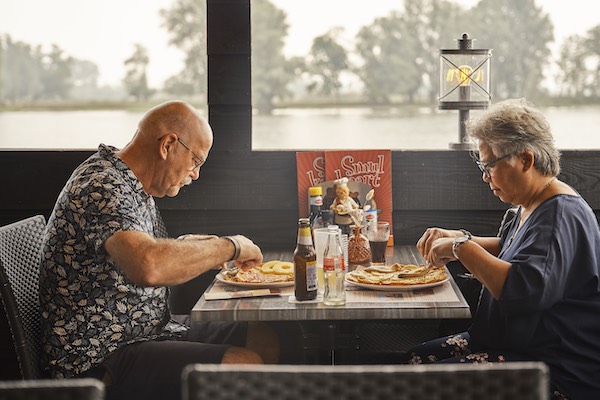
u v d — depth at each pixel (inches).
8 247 94.8
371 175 119.0
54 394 44.5
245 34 119.8
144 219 95.6
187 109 96.4
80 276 90.3
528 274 82.0
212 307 83.8
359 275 93.3
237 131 121.8
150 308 94.5
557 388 84.5
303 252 85.9
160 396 88.5
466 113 121.7
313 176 119.6
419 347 100.9
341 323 93.4
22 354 87.0
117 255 86.0
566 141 131.0
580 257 84.7
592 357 84.4
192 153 96.3
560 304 84.9
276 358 102.2
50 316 91.2
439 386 45.0
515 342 85.7
